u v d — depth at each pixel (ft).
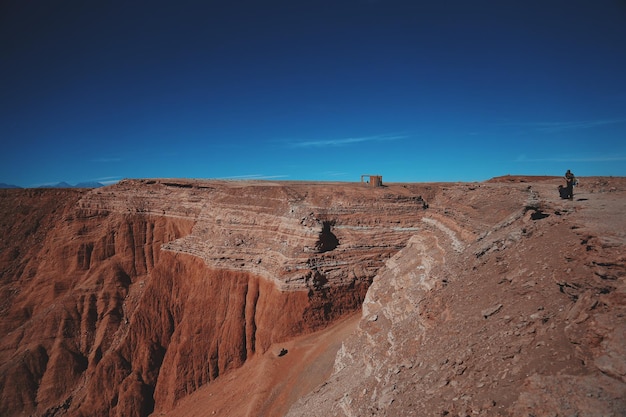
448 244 81.76
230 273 158.61
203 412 124.67
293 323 136.15
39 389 156.97
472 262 61.00
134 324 171.12
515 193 96.27
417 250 94.94
